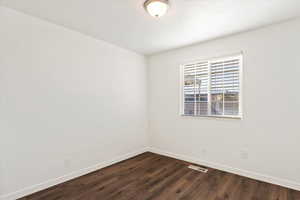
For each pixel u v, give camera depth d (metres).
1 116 1.76
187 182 2.28
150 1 1.62
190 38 2.65
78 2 1.68
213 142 2.74
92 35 2.55
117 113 3.06
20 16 1.87
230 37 2.52
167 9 1.75
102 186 2.19
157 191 2.07
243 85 2.40
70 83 2.35
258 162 2.30
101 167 2.77
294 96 2.02
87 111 2.56
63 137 2.28
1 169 1.77
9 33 1.80
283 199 1.86
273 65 2.16
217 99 2.78
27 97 1.94
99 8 1.79
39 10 1.84
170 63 3.31
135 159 3.21
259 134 2.28
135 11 1.86
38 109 2.03
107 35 2.55
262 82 2.24
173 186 2.18
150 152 3.65
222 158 2.65
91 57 2.61
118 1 1.66
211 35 2.52
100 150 2.76
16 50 1.85
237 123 2.47
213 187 2.14
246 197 1.92
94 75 2.66
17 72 1.86
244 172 2.42
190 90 3.12
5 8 1.77
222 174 2.51
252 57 2.32
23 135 1.91
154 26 2.23
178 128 3.21
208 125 2.79
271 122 2.19
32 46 1.97
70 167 2.36
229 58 2.62
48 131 2.12
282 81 2.10
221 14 1.90
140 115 3.55
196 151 2.96
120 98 3.11
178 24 2.17
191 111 3.12
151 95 3.66
